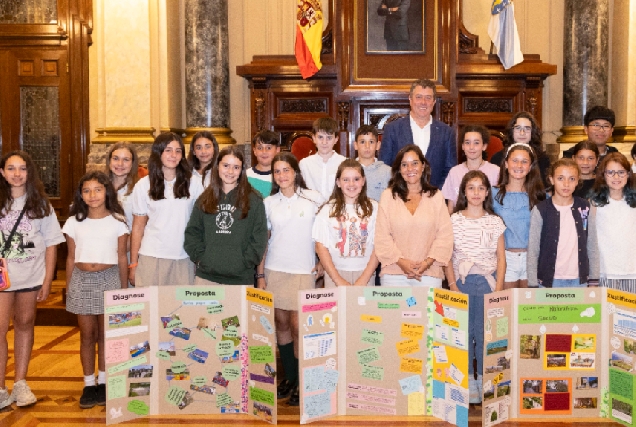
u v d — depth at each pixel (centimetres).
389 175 431
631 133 732
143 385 364
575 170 374
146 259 394
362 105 736
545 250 381
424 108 453
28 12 752
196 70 759
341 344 361
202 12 757
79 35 749
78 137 757
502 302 345
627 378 348
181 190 394
